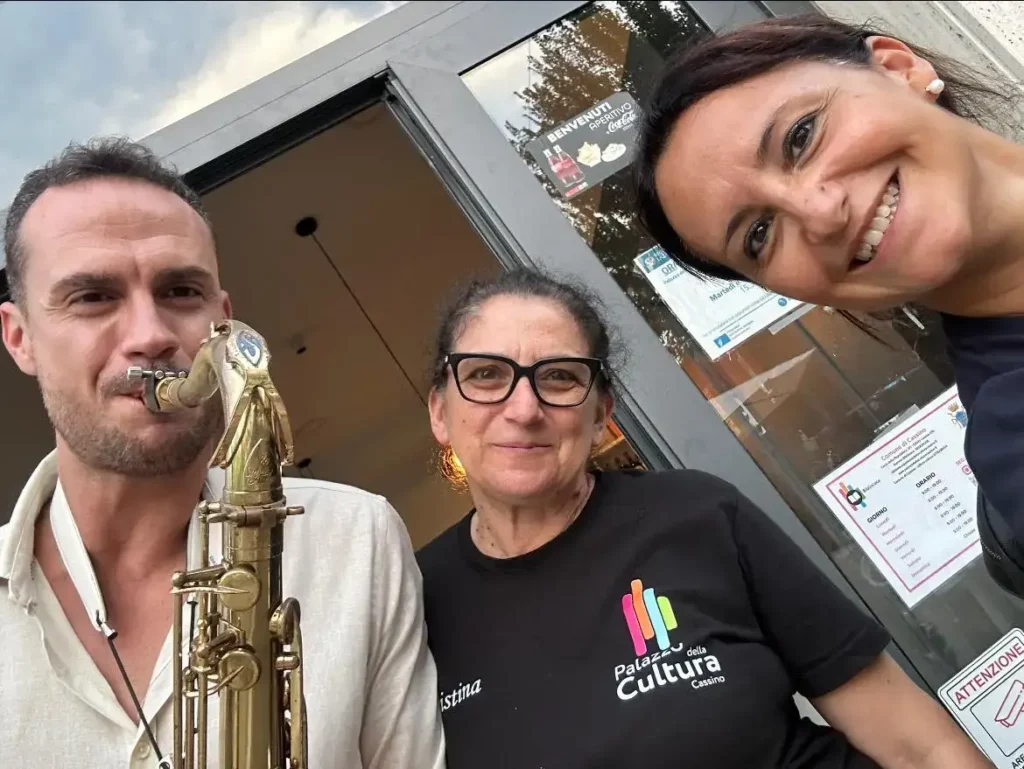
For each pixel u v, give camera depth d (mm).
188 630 805
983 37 1354
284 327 2541
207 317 871
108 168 851
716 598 870
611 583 887
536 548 943
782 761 809
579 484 1006
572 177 1416
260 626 687
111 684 791
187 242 858
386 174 2025
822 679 869
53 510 874
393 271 2453
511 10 1533
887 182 713
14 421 1717
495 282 1069
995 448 679
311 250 2252
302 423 3059
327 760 775
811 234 735
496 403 934
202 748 708
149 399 772
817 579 897
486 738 827
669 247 1023
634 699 798
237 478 687
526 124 1458
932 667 1109
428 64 1484
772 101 764
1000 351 737
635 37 1536
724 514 928
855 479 1217
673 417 1219
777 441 1244
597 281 1304
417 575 980
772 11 1542
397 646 890
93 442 792
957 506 1189
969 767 818
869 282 747
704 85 813
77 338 787
